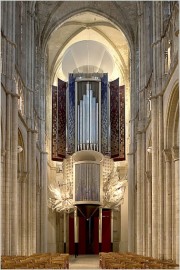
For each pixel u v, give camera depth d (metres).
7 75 27.81
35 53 40.75
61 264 18.81
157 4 29.75
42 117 42.69
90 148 46.03
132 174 41.81
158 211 28.27
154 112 28.88
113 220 46.66
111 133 46.62
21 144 33.50
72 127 46.88
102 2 42.19
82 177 44.66
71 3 42.22
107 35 47.19
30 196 35.53
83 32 47.12
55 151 46.34
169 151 26.72
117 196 45.78
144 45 36.03
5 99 27.31
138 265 18.14
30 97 36.19
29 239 34.69
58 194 45.38
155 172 28.59
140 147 36.31
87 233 47.56
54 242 45.44
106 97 46.97
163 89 28.08
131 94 42.28
